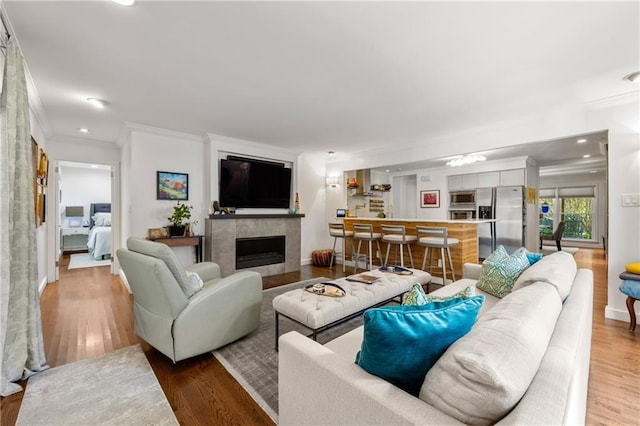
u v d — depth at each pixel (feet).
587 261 20.08
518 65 7.50
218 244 14.49
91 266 18.33
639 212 9.33
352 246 18.65
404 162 16.44
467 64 7.47
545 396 2.40
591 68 7.63
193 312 6.89
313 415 3.55
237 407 5.49
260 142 15.87
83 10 5.47
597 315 10.07
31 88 8.82
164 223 13.74
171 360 7.15
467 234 14.60
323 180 20.94
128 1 5.19
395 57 7.14
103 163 15.94
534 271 5.80
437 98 9.63
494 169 19.63
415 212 26.00
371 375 3.19
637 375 6.46
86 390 5.99
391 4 5.32
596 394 5.81
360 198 22.49
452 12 5.53
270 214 16.51
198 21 5.81
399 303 9.25
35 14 5.55
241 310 7.91
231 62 7.39
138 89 8.99
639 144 9.27
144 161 13.19
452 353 2.74
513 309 3.55
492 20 5.75
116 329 8.98
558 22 5.79
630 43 6.48
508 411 2.35
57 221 14.83
